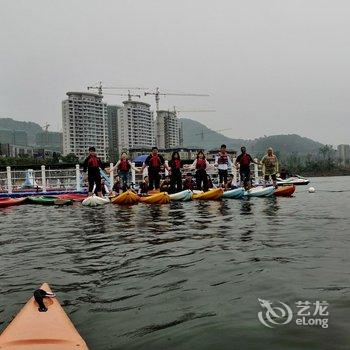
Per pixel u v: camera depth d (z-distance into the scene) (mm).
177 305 3984
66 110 116625
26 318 3363
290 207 12664
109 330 3482
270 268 5078
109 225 9266
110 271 5234
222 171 19391
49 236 7984
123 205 14625
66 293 4461
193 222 9320
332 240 6777
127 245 6793
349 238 6938
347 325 3371
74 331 3154
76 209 13758
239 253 5938
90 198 15203
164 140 136500
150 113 134500
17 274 5234
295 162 171375
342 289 4234
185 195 16016
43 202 16719
